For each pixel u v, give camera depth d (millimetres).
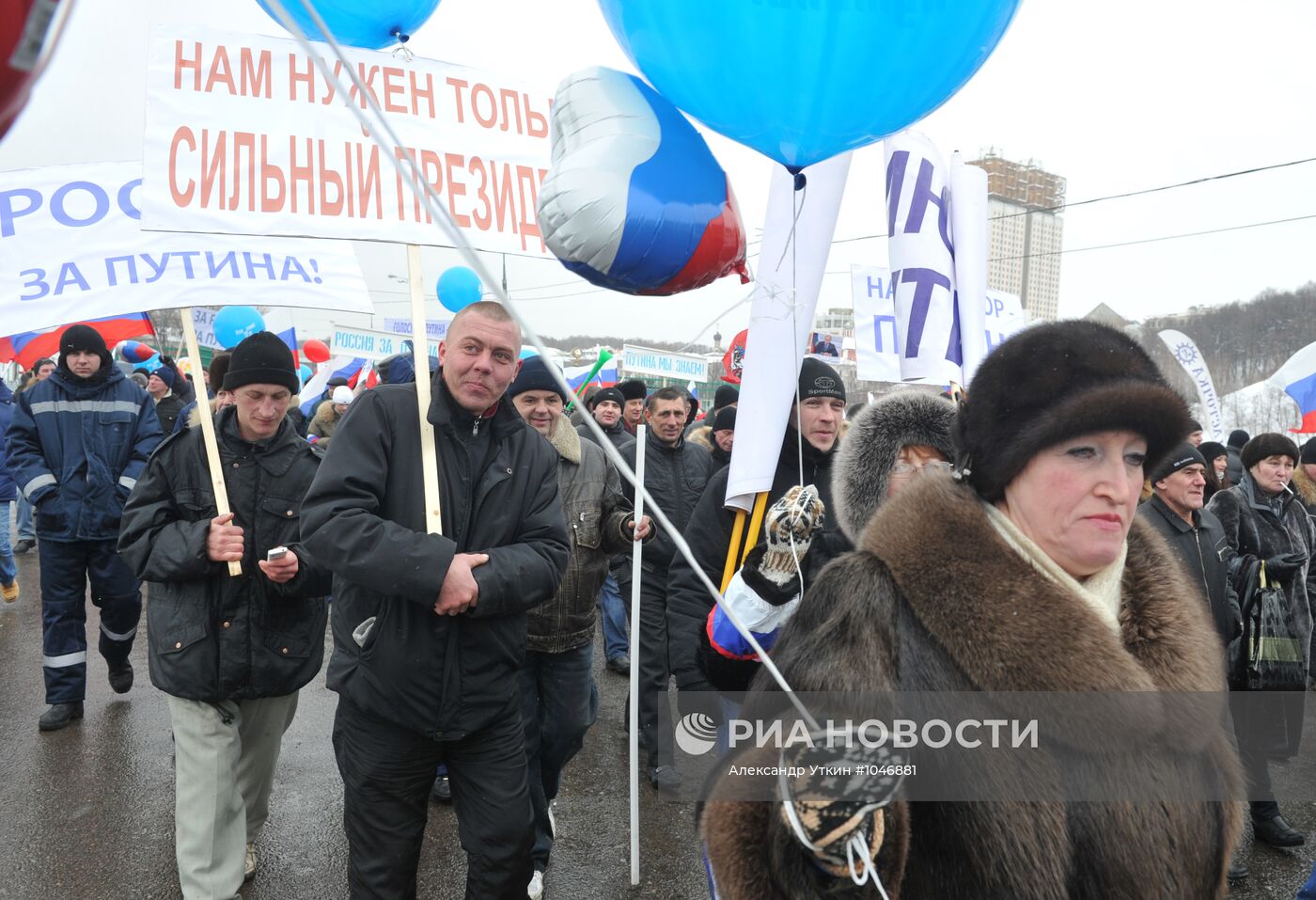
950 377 2928
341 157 2869
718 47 1690
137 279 3725
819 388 3162
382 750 2518
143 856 3746
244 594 3270
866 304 5805
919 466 2236
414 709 2455
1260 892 3801
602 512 3686
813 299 2434
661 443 4895
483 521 2602
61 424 5105
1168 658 1380
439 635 2467
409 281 2904
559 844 3977
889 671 1251
